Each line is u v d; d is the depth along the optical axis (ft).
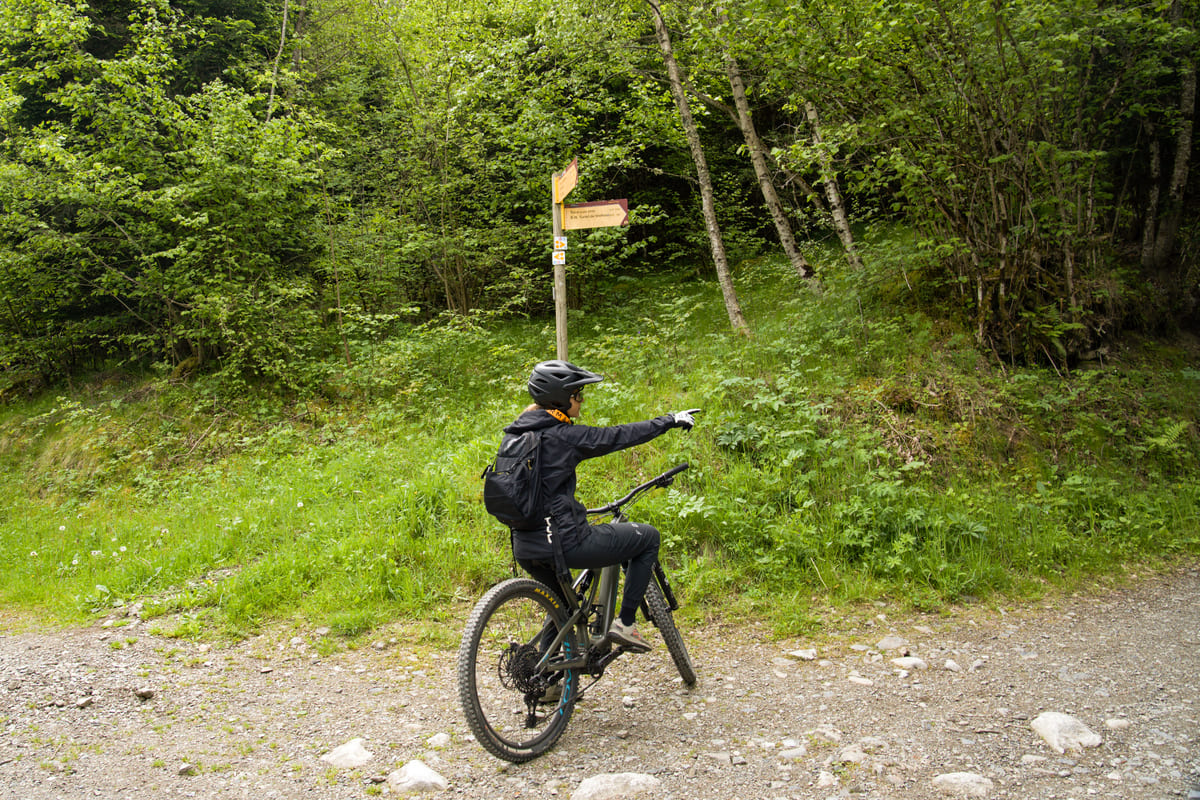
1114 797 8.14
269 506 21.53
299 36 50.29
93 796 8.79
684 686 11.87
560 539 9.64
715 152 45.78
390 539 17.22
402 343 32.27
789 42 23.49
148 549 19.98
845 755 9.23
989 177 24.00
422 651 13.74
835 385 23.73
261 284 35.17
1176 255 29.48
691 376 26.32
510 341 35.65
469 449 21.76
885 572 16.33
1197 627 13.85
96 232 35.47
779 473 19.15
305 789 8.93
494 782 9.00
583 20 31.58
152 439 31.71
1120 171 30.81
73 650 14.23
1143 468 21.72
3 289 35.63
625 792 8.51
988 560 16.63
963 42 22.33
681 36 34.60
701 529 17.54
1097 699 10.87
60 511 28.09
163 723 10.94
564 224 20.26
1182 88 27.91
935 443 21.15
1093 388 23.66
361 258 37.06
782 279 34.88
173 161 34.73
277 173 33.35
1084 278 25.72
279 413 32.17
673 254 45.39
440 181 39.78
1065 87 23.95
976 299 25.59
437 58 38.22
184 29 38.70
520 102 34.17
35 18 32.91
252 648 14.08
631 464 20.83
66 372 39.63
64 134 34.19
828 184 32.09
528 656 9.77
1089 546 17.80
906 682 11.73
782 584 15.83
